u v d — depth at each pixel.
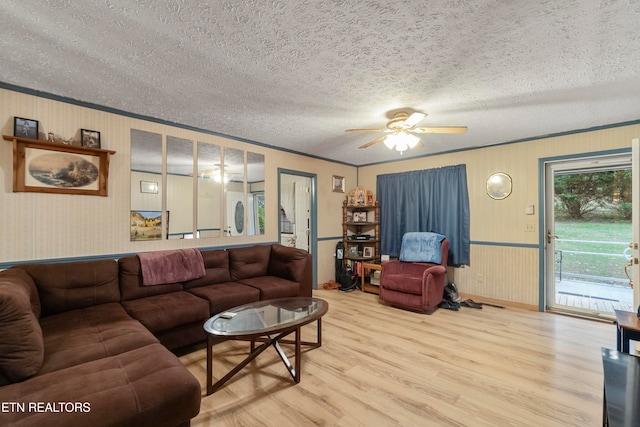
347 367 2.25
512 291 3.84
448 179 4.39
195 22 1.57
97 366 1.43
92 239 2.68
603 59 1.92
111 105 2.73
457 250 4.30
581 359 2.36
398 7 1.46
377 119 3.10
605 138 3.21
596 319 3.29
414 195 4.78
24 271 2.13
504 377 2.10
